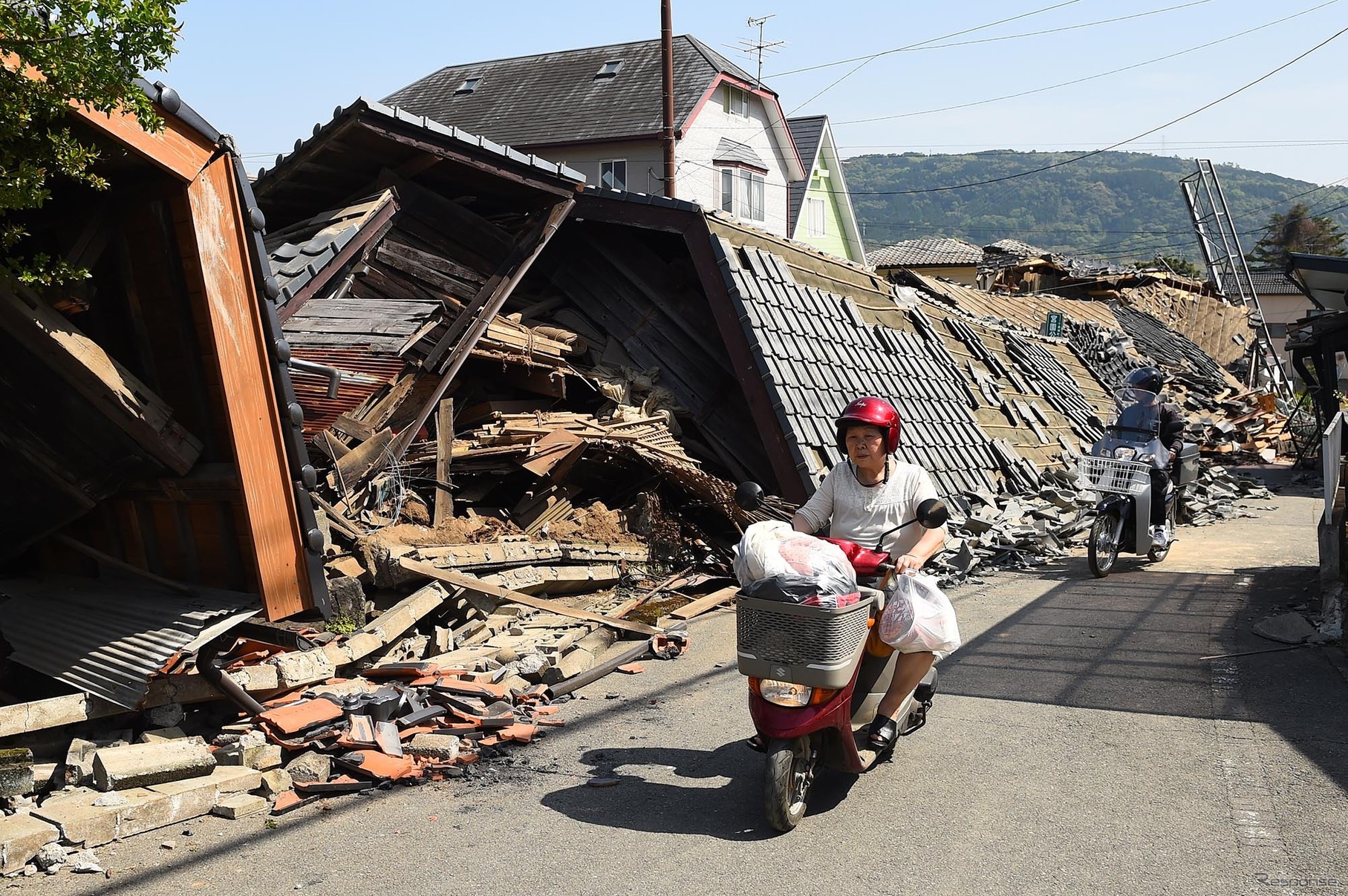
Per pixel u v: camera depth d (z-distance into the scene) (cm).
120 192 571
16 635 629
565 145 3133
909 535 513
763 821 484
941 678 707
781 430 1108
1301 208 7819
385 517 909
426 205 1091
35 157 466
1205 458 2330
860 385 1281
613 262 1295
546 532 980
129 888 425
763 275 1230
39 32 426
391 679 689
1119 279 3775
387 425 973
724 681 728
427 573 770
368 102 961
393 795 526
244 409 577
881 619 494
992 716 627
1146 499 1040
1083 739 582
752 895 412
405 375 991
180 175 544
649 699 686
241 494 580
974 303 2491
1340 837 445
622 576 974
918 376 1458
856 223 4122
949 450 1366
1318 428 2198
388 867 442
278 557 594
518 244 1143
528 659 721
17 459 627
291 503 603
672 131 2298
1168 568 1108
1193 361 3189
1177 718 612
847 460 540
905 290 1714
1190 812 479
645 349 1273
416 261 1073
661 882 424
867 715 502
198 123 549
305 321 962
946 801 501
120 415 562
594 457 1068
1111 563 1066
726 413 1233
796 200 3731
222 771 530
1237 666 711
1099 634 816
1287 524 1432
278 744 561
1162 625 838
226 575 615
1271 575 1044
